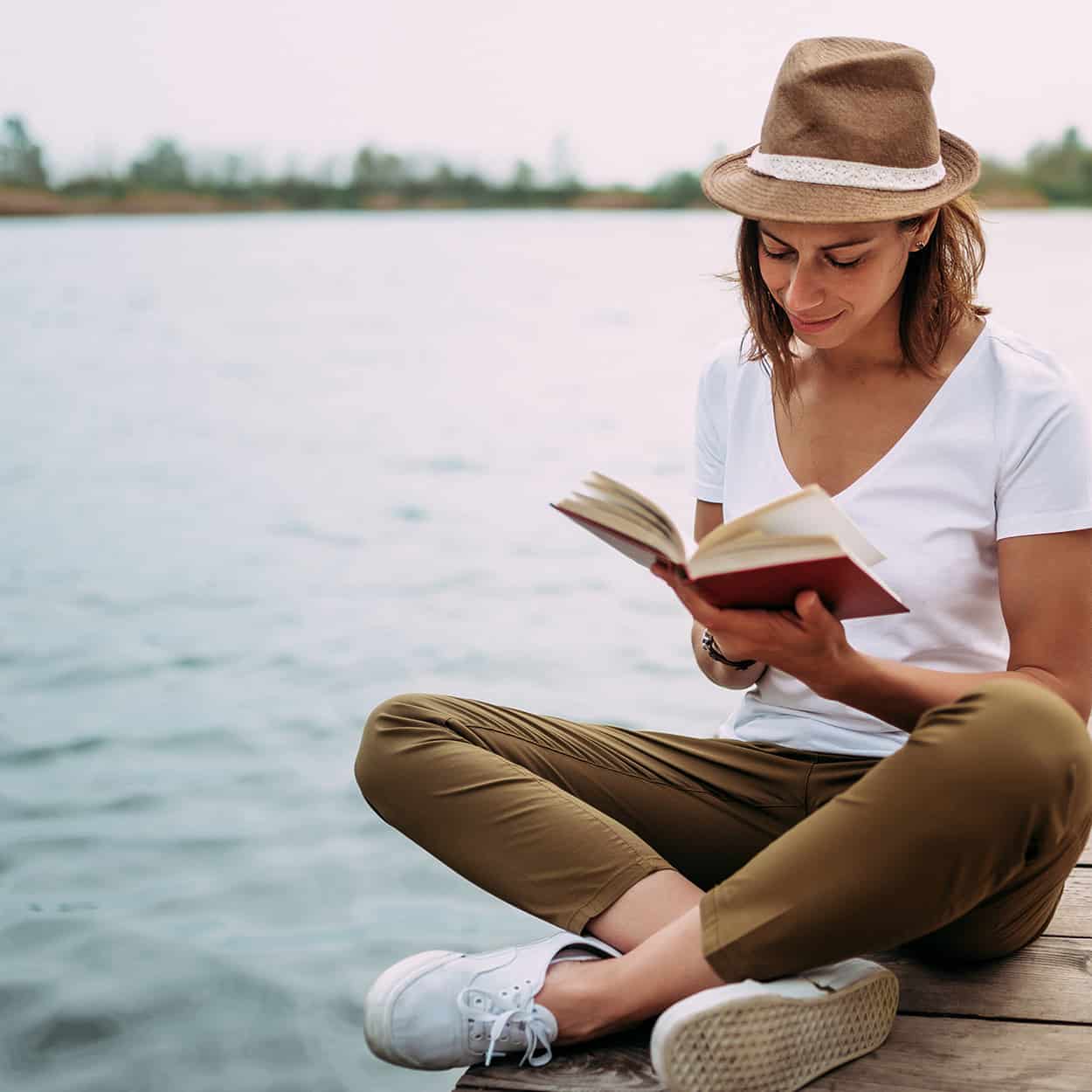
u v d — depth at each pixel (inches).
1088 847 88.5
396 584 243.4
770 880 61.2
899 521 71.9
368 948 116.4
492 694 182.4
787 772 75.0
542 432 430.6
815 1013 61.6
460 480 350.3
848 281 67.5
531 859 69.6
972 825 58.4
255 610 227.3
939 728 59.6
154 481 351.6
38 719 175.2
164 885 129.0
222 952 115.6
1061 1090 63.0
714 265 1316.4
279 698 182.2
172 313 909.8
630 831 72.9
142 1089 98.0
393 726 73.7
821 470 75.4
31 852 136.3
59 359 660.7
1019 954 74.8
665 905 67.2
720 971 61.8
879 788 59.8
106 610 228.2
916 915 60.0
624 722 170.7
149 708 179.3
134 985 110.7
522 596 233.3
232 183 2546.8
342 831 140.7
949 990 71.6
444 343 720.3
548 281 1143.6
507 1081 64.9
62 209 2486.5
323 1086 98.5
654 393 520.4
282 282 1168.8
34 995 109.2
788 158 67.4
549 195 2618.1
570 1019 65.4
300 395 528.7
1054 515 68.3
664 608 223.6
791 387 76.1
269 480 351.9
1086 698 68.1
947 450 71.3
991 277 882.1
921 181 67.6
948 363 72.7
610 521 61.2
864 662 63.4
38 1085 98.4
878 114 66.5
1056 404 69.0
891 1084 63.6
